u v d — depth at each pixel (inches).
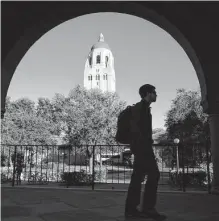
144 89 127.2
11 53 192.5
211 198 175.6
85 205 152.9
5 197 182.5
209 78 193.9
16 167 300.7
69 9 193.6
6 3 191.2
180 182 283.0
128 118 124.2
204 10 191.8
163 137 934.4
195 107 788.0
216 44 193.2
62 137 958.4
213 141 193.3
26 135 970.1
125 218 120.2
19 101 1310.3
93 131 818.8
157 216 118.0
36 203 159.6
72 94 911.0
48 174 396.2
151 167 120.9
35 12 192.1
